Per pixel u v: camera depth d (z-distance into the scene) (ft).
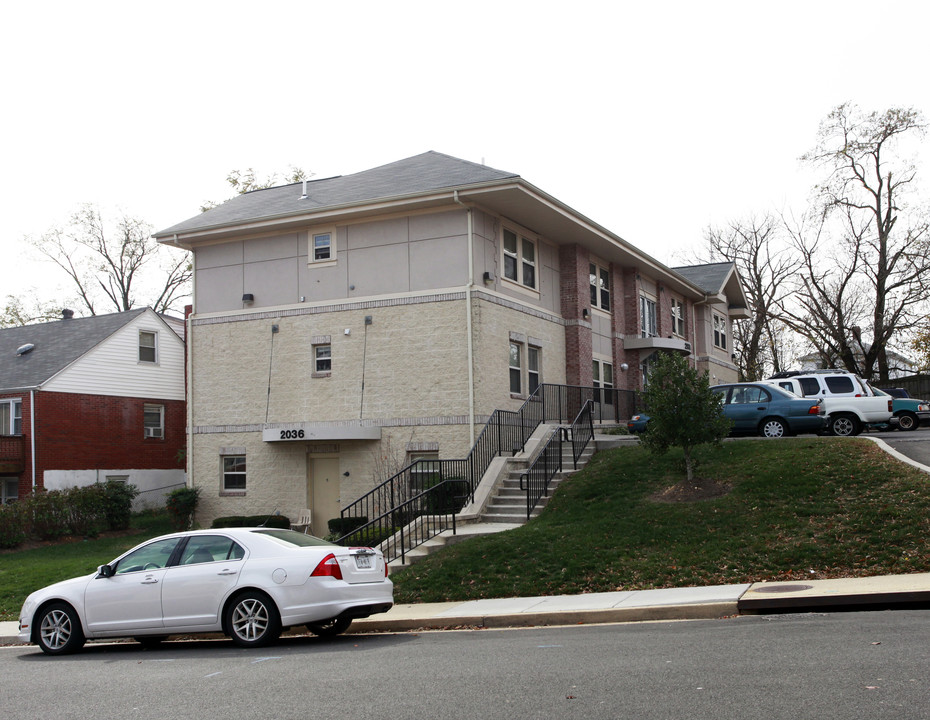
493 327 78.74
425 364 77.66
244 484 84.89
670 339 106.63
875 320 145.28
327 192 87.51
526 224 85.46
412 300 78.69
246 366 85.35
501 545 52.70
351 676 28.17
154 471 120.16
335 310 81.97
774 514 50.60
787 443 65.10
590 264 98.89
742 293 147.74
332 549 37.91
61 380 109.29
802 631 30.81
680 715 20.67
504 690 24.48
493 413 73.41
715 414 58.65
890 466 54.65
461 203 76.69
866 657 25.43
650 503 56.85
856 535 45.85
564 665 27.50
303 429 78.13
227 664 32.65
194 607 37.78
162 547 39.83
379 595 38.11
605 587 44.98
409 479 70.90
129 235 179.93
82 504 90.74
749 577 43.29
